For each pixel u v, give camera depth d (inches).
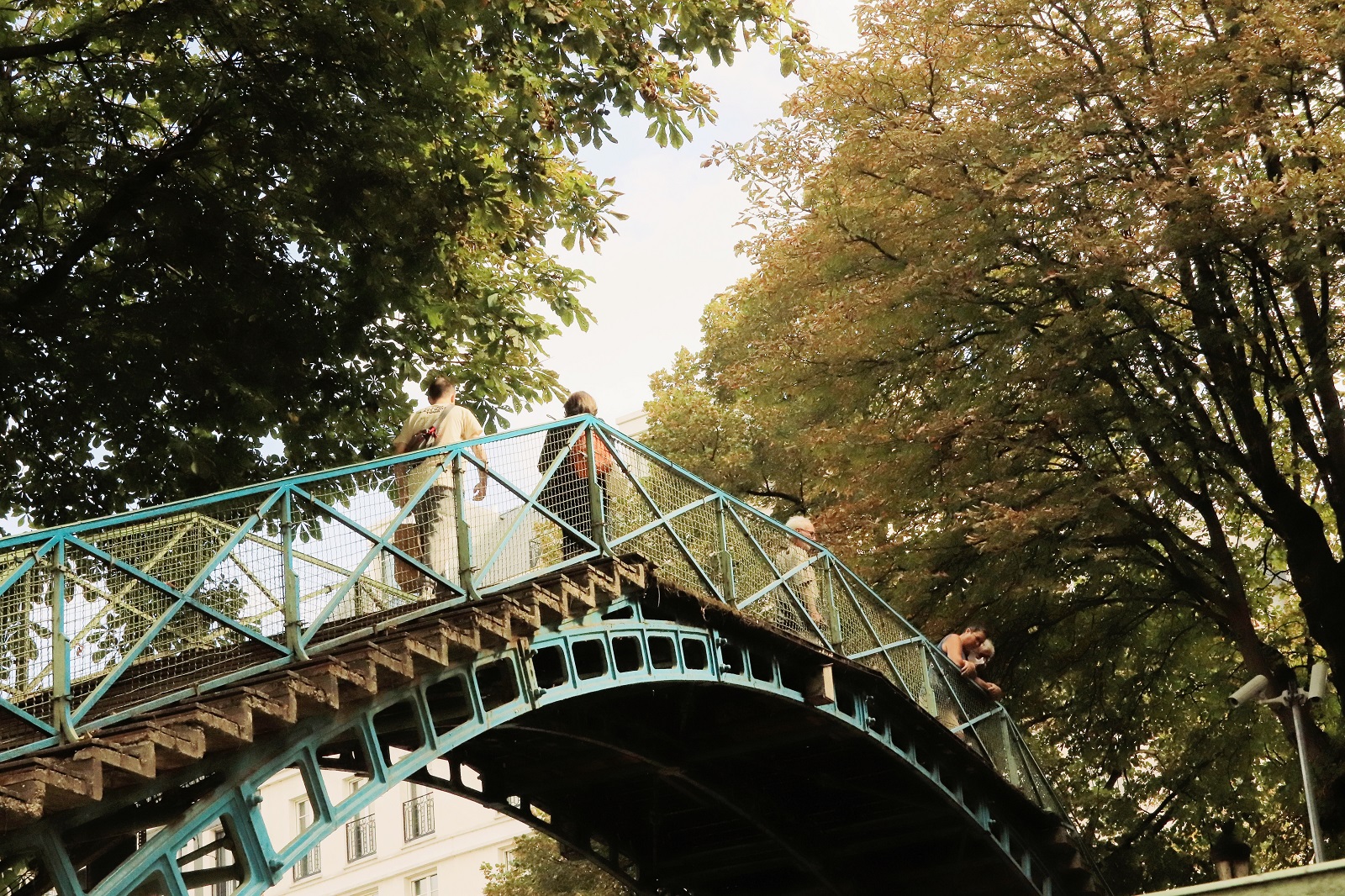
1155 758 951.6
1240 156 780.0
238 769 370.0
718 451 1067.3
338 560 408.8
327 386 648.4
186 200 593.9
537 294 681.0
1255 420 831.1
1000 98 828.0
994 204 800.3
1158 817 927.7
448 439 475.2
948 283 828.6
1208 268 805.2
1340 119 799.1
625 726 607.5
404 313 638.5
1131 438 849.5
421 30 559.5
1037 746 953.5
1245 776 893.8
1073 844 781.3
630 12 589.9
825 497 977.5
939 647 753.0
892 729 666.2
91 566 346.9
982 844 753.6
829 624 635.5
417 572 436.8
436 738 426.6
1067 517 796.0
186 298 604.1
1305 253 733.9
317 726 390.3
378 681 406.3
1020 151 813.9
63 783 309.1
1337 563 822.5
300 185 606.2
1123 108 807.1
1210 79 768.3
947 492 843.4
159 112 657.0
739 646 575.5
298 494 400.2
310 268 633.6
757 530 617.0
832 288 899.4
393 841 1708.9
